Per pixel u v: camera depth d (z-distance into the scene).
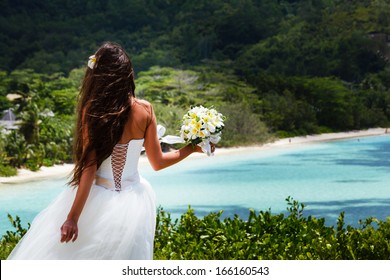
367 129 45.59
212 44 74.31
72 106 36.84
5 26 76.06
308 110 41.66
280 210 13.16
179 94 44.25
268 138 33.78
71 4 83.94
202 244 5.55
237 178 18.69
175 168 21.53
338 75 64.00
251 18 75.50
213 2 83.06
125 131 4.02
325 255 5.00
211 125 4.25
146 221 4.09
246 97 41.59
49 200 14.80
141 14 81.94
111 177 4.04
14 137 21.84
